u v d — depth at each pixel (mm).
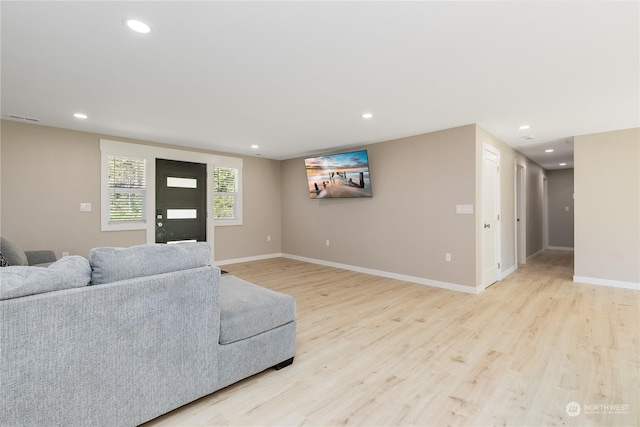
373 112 3426
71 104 3156
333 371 2078
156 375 1552
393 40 1962
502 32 1864
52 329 1280
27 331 1229
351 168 5078
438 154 4219
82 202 4289
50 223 4047
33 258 3529
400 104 3158
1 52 2098
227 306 1980
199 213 5535
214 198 5766
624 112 3373
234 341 1856
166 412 1592
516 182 5645
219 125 3945
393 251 4781
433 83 2629
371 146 5051
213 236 5723
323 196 5621
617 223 4137
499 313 3174
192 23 1773
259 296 2178
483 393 1823
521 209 6031
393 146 4750
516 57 2172
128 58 2193
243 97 2967
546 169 7992
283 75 2480
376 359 2236
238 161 6098
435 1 1580
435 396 1798
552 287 4188
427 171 4340
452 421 1589
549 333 2660
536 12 1669
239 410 1683
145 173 4883
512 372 2047
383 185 4898
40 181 3973
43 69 2357
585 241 4371
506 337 2590
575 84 2629
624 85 2645
